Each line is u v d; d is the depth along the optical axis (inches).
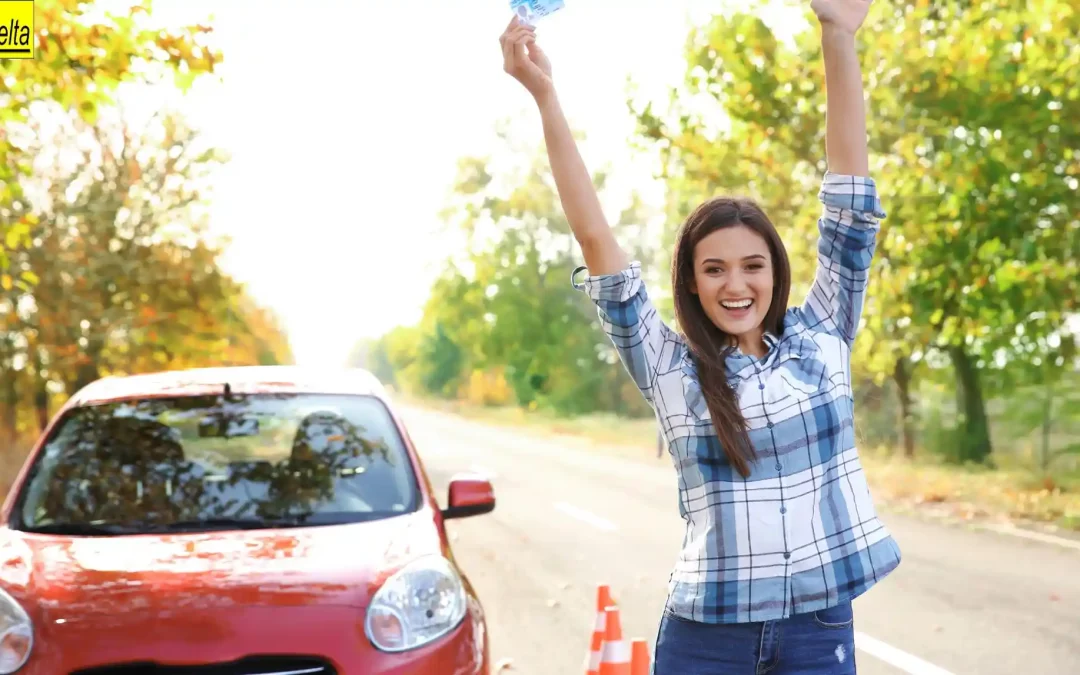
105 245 807.1
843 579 96.2
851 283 105.7
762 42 725.3
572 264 2239.2
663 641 101.5
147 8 359.6
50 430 209.5
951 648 253.8
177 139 837.8
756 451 96.6
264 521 187.5
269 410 213.8
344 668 150.9
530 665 252.5
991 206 596.4
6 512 192.1
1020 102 572.1
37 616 154.2
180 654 148.8
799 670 97.5
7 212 693.9
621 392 2272.4
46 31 348.2
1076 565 356.2
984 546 398.0
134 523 186.7
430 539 178.4
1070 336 700.0
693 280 102.9
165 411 212.4
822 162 736.3
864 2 107.5
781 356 99.8
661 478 743.7
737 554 96.3
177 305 861.2
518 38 103.6
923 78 583.5
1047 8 550.6
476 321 2351.1
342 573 163.3
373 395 224.5
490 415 2482.8
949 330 699.4
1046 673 232.1
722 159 785.6
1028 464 753.6
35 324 772.0
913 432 888.9
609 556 409.1
